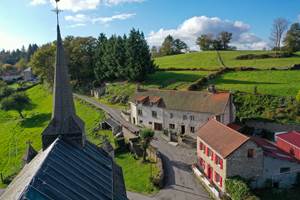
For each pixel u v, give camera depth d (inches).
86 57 5172.2
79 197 883.4
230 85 3678.6
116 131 3075.8
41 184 828.0
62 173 952.3
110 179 1134.4
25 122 4060.0
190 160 2486.5
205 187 2060.8
